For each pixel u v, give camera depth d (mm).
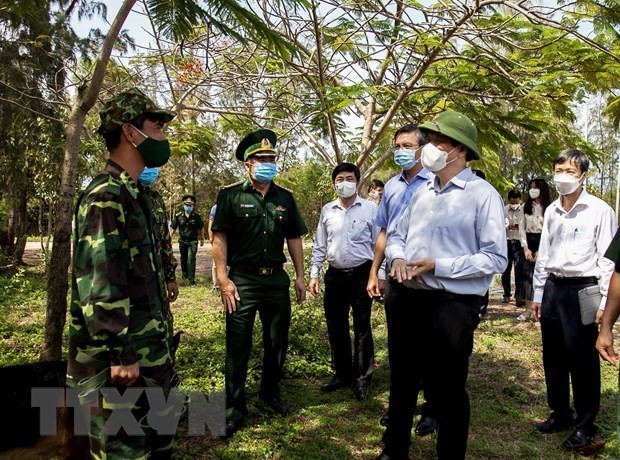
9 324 5805
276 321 3588
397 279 2576
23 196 11727
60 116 8492
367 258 4020
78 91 3701
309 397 3971
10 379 2320
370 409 3777
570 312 3281
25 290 8148
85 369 2090
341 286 4078
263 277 3471
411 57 6105
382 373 4531
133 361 2008
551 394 3492
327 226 4215
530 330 6215
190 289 9039
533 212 6574
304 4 3436
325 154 6676
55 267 3682
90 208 2018
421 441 3336
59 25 5672
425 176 3375
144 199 2281
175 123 6422
